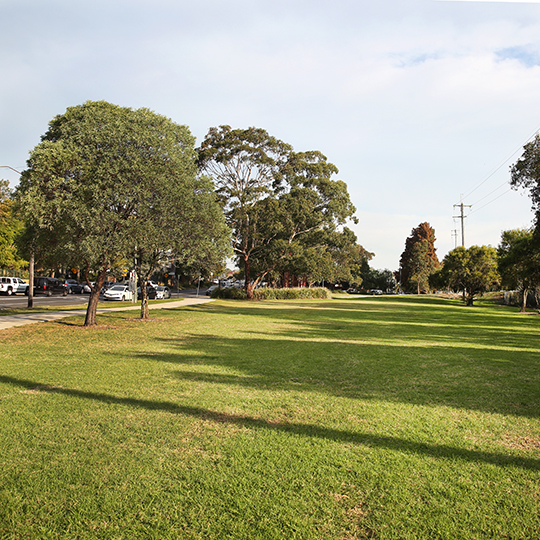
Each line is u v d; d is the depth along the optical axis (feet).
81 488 11.84
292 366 30.30
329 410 19.44
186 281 317.01
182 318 73.05
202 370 28.43
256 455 14.14
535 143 67.51
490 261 156.97
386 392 23.00
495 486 12.05
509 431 16.71
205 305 114.93
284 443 15.25
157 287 149.69
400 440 15.66
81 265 57.41
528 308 148.87
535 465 13.48
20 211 48.39
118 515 10.55
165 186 50.90
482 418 18.37
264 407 19.80
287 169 145.59
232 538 9.64
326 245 160.97
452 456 14.17
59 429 16.42
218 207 60.49
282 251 141.59
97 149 49.34
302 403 20.58
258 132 138.62
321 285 306.14
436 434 16.31
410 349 40.06
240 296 156.76
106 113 51.26
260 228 148.15
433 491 11.77
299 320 74.38
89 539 9.60
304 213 143.95
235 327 59.72
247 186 140.56
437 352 38.19
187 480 12.33
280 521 10.31
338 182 154.10
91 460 13.62
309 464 13.46
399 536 9.72
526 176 68.59
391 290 367.04
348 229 163.63
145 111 53.78
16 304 99.91
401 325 69.10
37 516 10.50
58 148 45.62
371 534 9.82
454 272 160.15
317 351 37.83
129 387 23.29
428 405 20.47
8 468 13.01
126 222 49.57
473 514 10.60
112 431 16.26
